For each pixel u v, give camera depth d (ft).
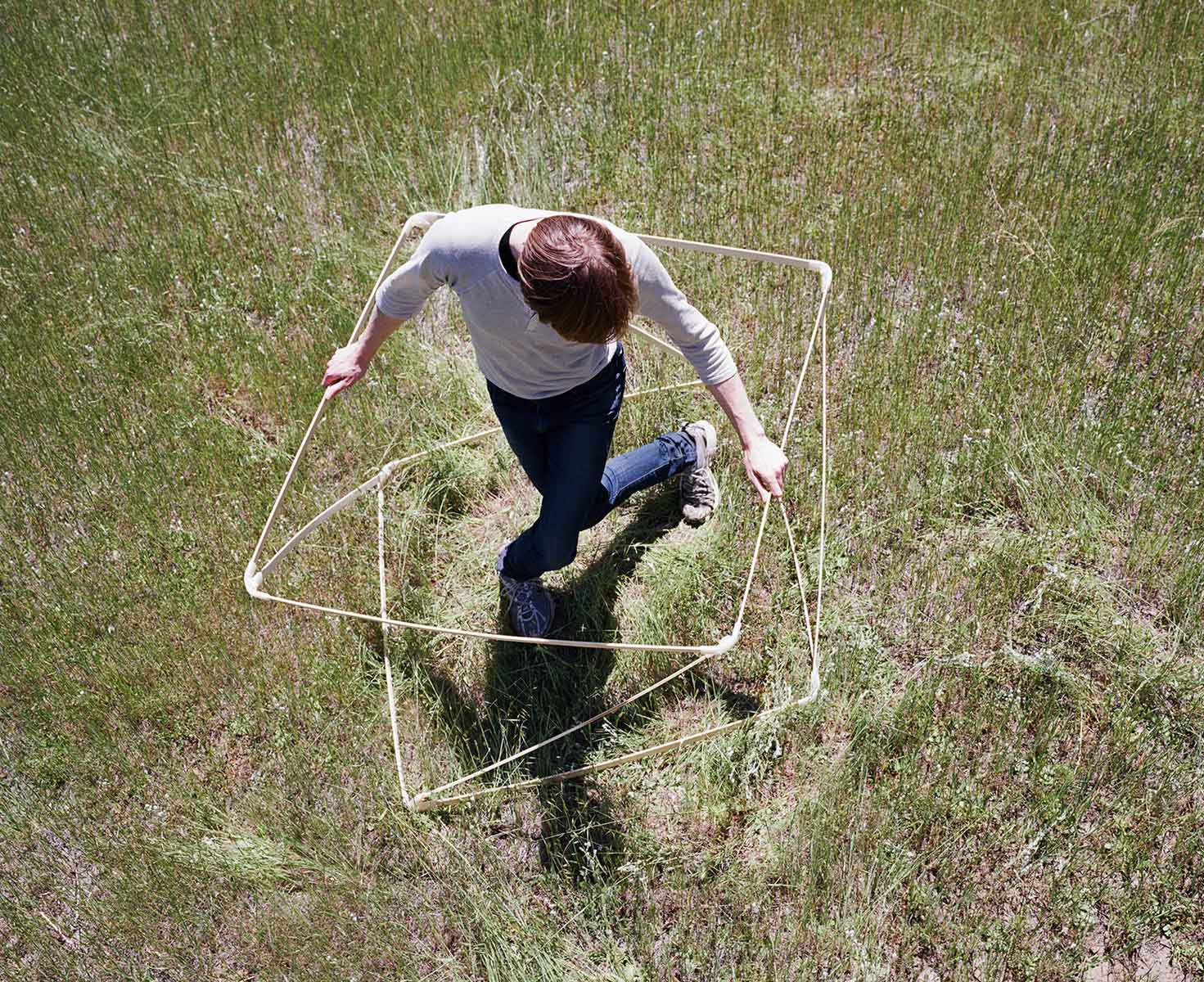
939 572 11.14
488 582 11.51
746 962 8.42
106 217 16.46
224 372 14.01
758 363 13.47
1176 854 8.75
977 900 8.64
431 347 14.15
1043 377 12.84
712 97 18.70
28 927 8.75
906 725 9.70
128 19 21.39
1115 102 17.71
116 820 9.52
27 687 10.39
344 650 10.66
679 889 8.84
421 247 8.04
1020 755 9.49
